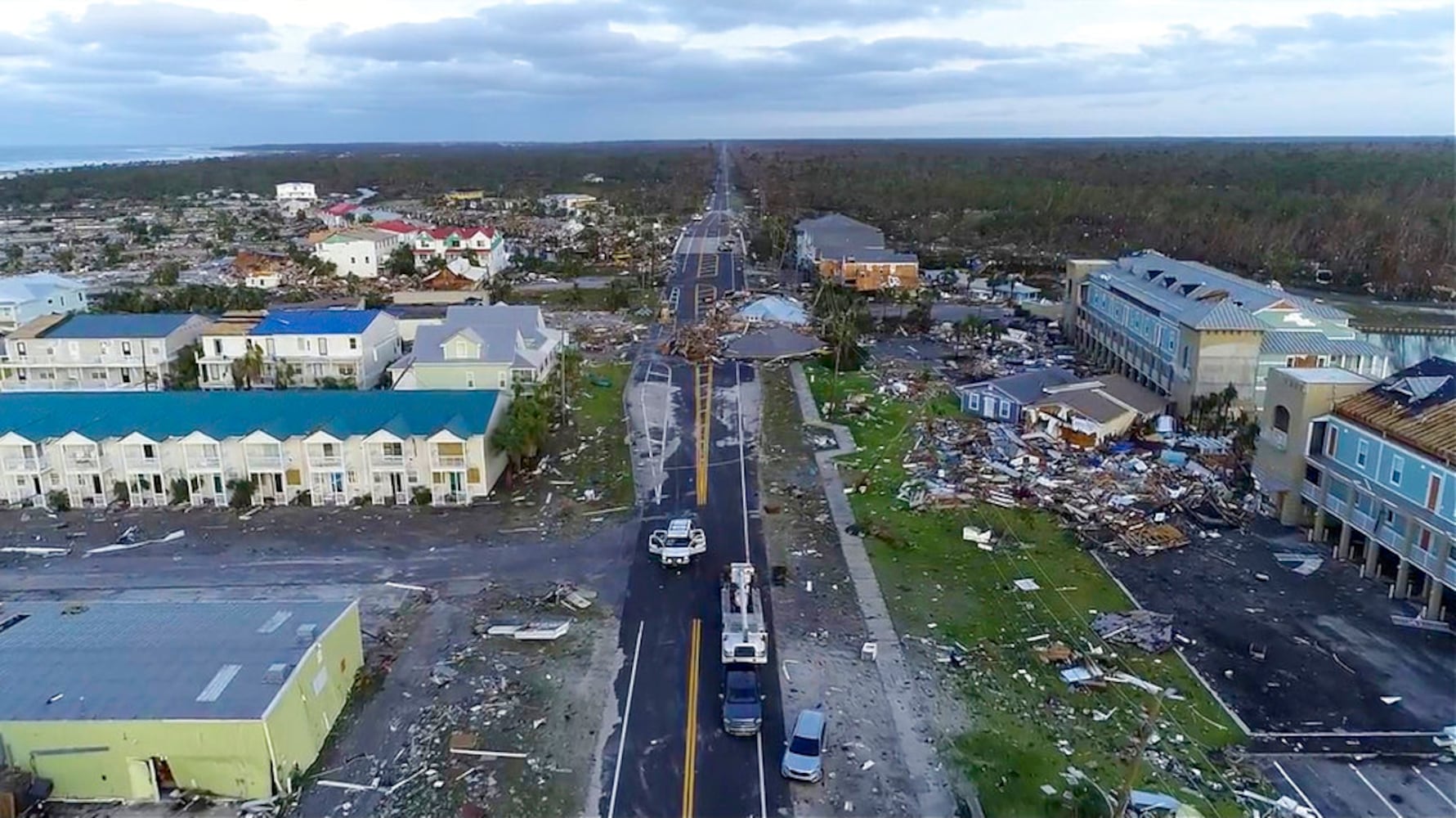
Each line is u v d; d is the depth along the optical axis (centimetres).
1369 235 13738
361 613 4481
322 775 3350
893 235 17062
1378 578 4769
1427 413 4591
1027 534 5306
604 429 7100
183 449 5731
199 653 3531
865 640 4228
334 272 13600
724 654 4000
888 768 3372
